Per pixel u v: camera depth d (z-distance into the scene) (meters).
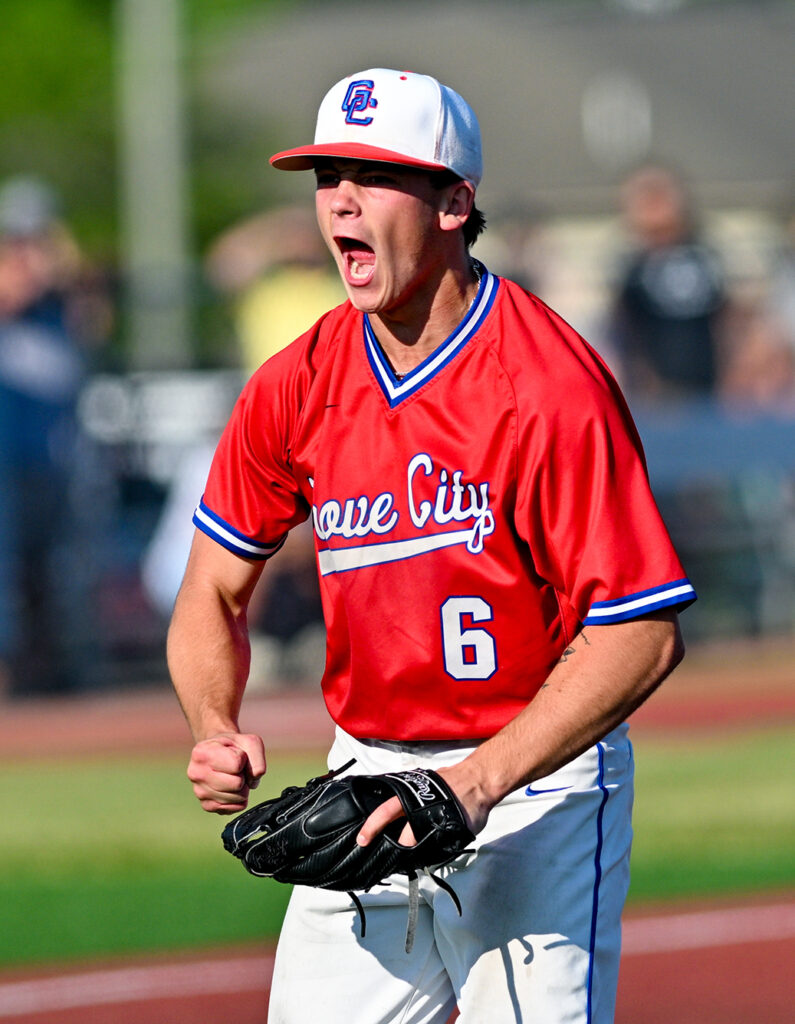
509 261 44.53
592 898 11.78
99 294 40.66
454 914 11.83
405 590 11.63
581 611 11.10
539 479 11.06
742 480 44.84
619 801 12.05
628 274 43.97
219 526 12.75
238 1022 18.66
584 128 134.12
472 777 10.63
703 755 33.94
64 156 117.31
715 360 44.34
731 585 45.00
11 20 120.94
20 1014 18.86
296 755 34.22
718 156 132.00
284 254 42.75
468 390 11.33
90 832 27.83
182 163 94.62
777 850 25.86
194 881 24.70
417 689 11.80
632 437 11.27
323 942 12.23
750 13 145.62
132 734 37.03
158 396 40.62
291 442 12.22
